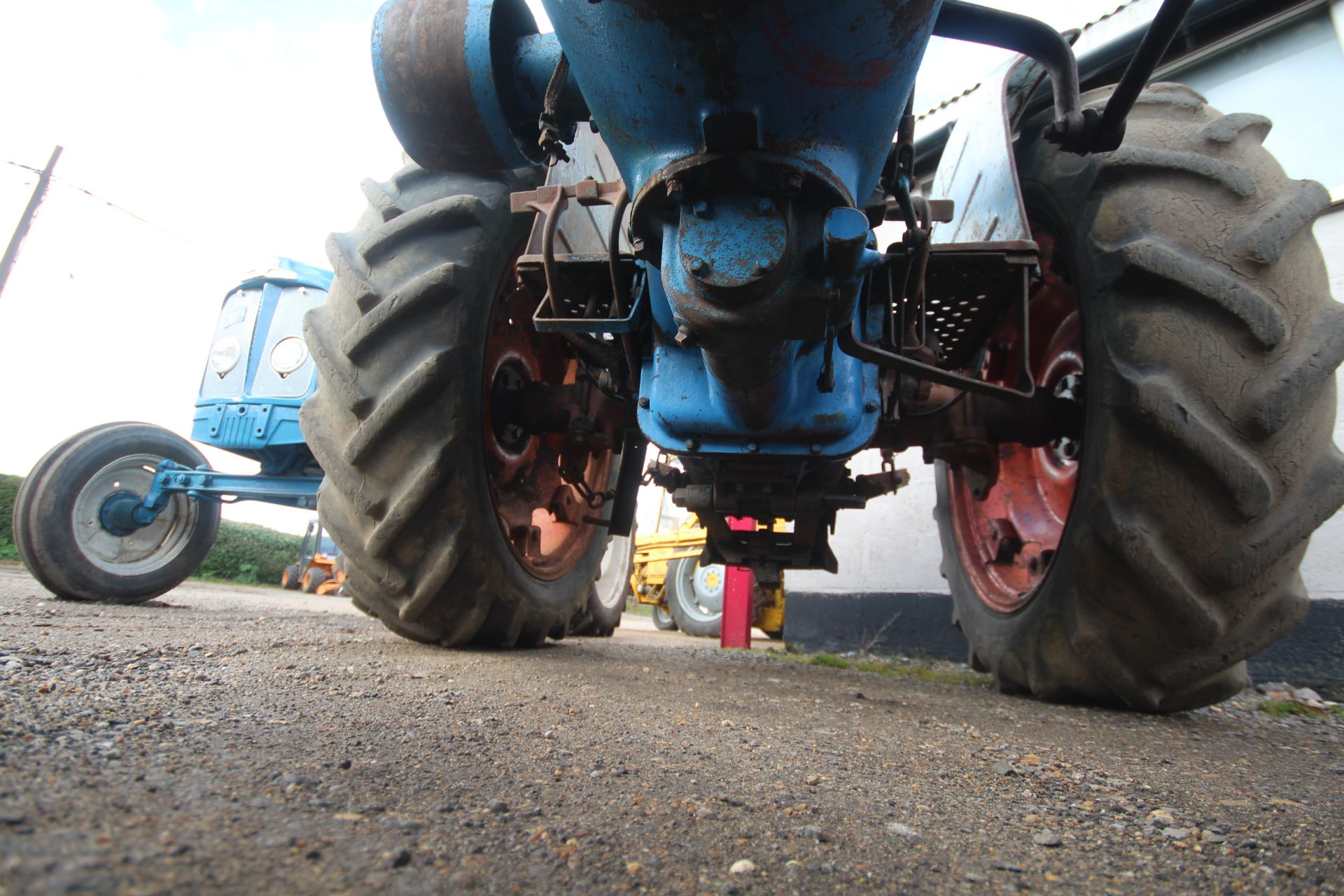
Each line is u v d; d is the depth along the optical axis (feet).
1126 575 5.21
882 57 3.14
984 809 2.83
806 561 7.87
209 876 1.50
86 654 4.73
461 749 2.98
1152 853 2.43
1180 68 12.16
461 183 6.62
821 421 5.04
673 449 5.31
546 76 4.64
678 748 3.43
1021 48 4.25
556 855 1.94
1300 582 5.28
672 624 29.04
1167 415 4.83
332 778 2.37
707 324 3.43
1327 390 5.04
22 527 11.45
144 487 13.10
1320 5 10.69
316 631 8.46
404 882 1.63
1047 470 8.54
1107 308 5.37
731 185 3.36
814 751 3.63
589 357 6.13
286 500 13.53
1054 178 6.26
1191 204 5.24
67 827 1.62
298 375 13.34
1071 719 5.37
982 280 5.57
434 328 5.98
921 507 14.47
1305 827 2.81
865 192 3.76
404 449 5.96
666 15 2.95
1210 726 5.52
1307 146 10.69
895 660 12.66
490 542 6.54
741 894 1.82
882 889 1.95
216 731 2.81
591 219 6.49
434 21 4.67
